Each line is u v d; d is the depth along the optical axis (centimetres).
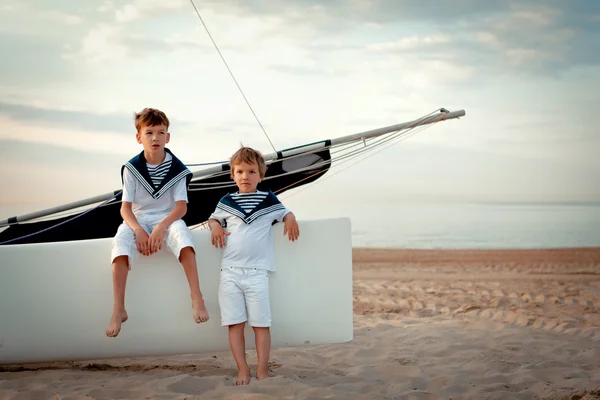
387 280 895
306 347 447
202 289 338
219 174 435
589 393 300
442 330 509
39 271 335
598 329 499
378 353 427
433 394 314
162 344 339
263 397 287
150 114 340
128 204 336
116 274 321
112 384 321
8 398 290
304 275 346
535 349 425
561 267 1062
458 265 1096
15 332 334
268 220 337
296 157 452
